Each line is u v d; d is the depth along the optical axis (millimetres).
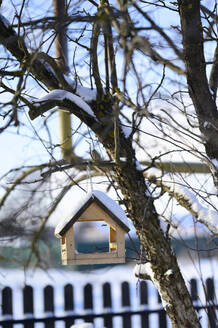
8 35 3127
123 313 6680
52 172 2807
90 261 3621
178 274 3248
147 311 6762
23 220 2703
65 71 3508
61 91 3107
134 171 3193
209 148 3338
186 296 3232
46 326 6441
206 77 3270
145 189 3232
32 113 2969
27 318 6395
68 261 3600
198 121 3248
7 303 6438
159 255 3199
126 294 6789
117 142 2977
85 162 2939
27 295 6480
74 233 3791
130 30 2133
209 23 3557
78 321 6730
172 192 3537
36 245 2447
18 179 2740
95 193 3660
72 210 3584
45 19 2971
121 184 3244
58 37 3449
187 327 3188
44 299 6543
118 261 3654
